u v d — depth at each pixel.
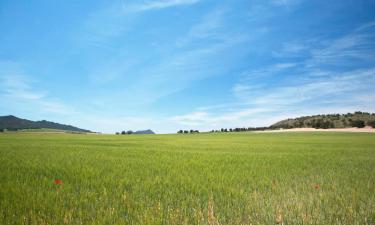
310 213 4.50
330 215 4.41
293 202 5.18
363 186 6.98
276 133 103.12
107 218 4.04
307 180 7.89
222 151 22.06
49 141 38.28
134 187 6.52
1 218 3.92
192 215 4.31
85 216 4.22
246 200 5.38
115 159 13.90
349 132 99.00
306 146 31.36
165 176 8.48
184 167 10.92
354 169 10.75
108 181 7.32
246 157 16.17
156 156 16.31
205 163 12.57
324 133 94.75
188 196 5.71
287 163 12.91
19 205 4.64
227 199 5.48
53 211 4.41
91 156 15.49
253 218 4.25
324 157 16.52
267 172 9.70
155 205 4.86
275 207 4.86
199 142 43.44
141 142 40.81
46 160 12.70
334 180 7.96
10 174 8.12
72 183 7.05
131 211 4.46
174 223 3.86
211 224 3.89
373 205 4.99
